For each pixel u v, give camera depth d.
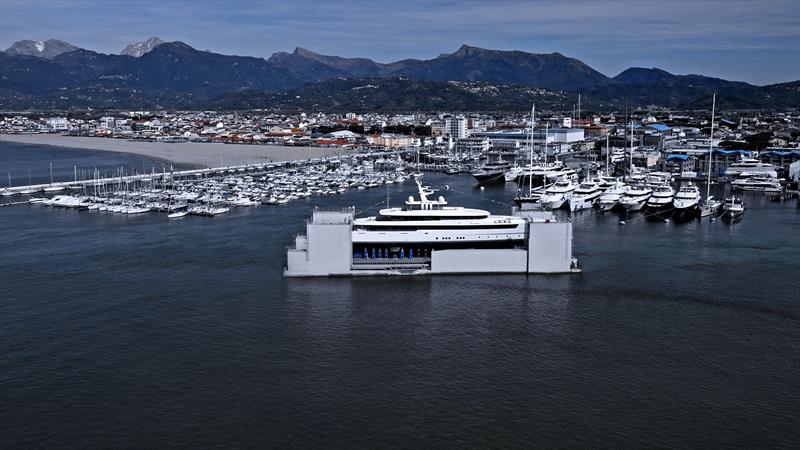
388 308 111.69
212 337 98.88
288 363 89.75
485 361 90.31
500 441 71.00
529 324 104.38
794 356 92.31
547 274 132.12
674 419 75.38
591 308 112.00
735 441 71.06
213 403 79.00
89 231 179.88
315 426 73.88
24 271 135.12
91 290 122.00
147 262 142.50
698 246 159.62
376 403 78.81
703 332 101.25
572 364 89.44
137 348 94.88
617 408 77.75
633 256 148.50
